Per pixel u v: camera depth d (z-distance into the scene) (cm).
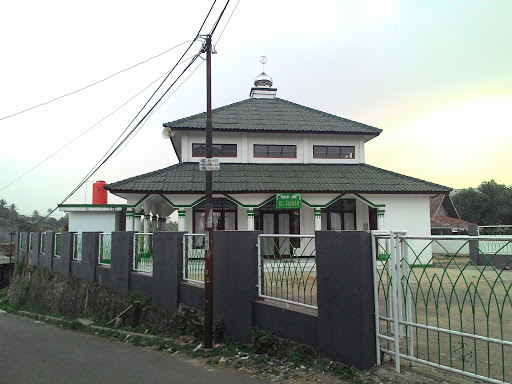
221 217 1691
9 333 1063
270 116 1883
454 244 2005
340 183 1605
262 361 600
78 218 1800
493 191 3556
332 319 528
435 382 429
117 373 600
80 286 1370
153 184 1502
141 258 1071
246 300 681
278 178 1619
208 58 793
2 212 5522
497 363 468
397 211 1627
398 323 475
